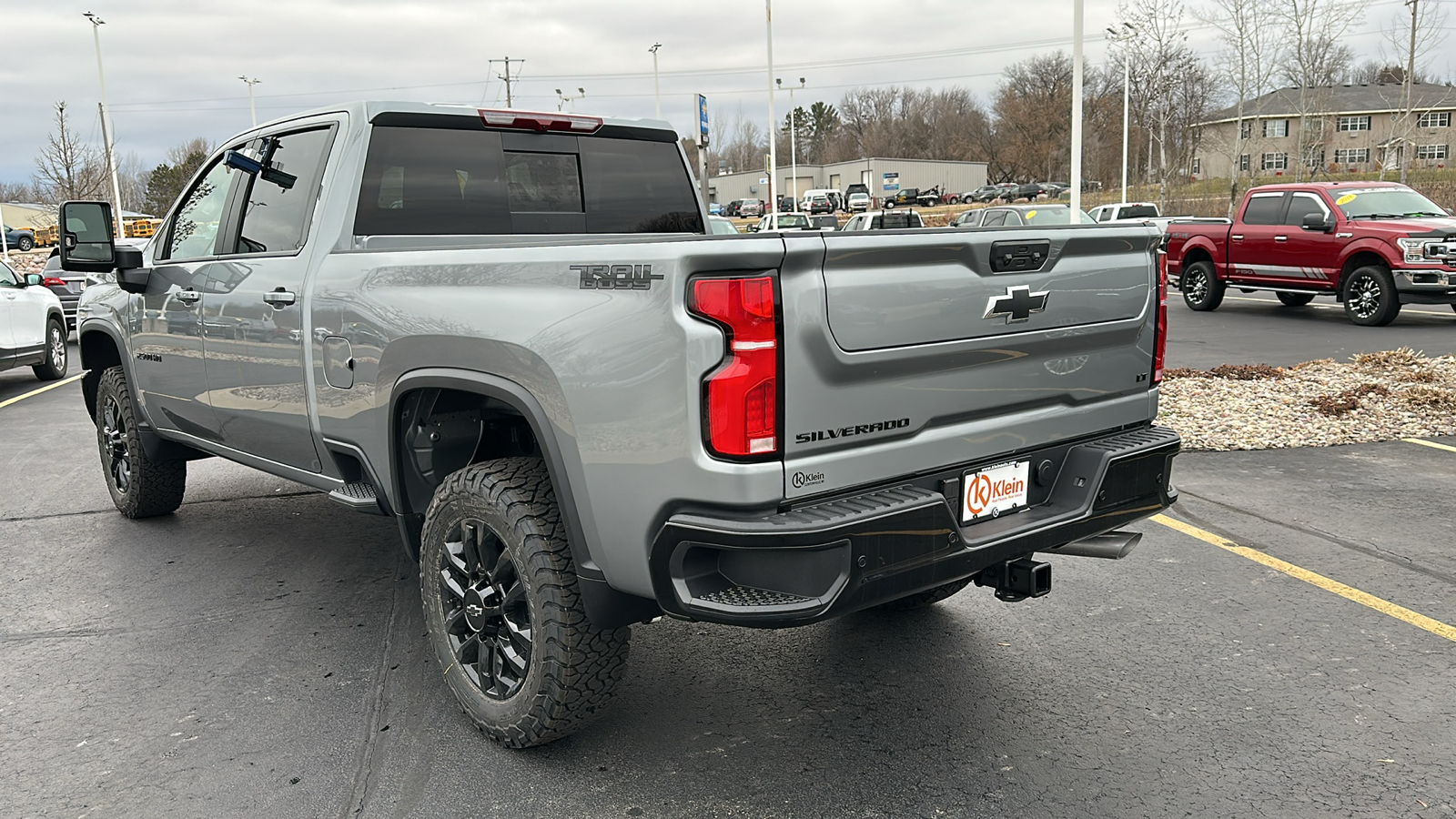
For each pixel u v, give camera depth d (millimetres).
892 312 2654
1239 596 4398
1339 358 11633
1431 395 8188
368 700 3535
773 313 2445
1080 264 3150
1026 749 3127
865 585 2535
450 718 3396
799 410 2520
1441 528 5312
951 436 2869
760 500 2473
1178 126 53719
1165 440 3367
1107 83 76812
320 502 6227
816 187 88625
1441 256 13617
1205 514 5641
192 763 3115
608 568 2750
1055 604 4344
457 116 4055
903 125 121062
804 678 3664
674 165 4824
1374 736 3174
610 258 2623
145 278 4867
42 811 2863
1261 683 3553
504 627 3141
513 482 3018
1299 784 2912
